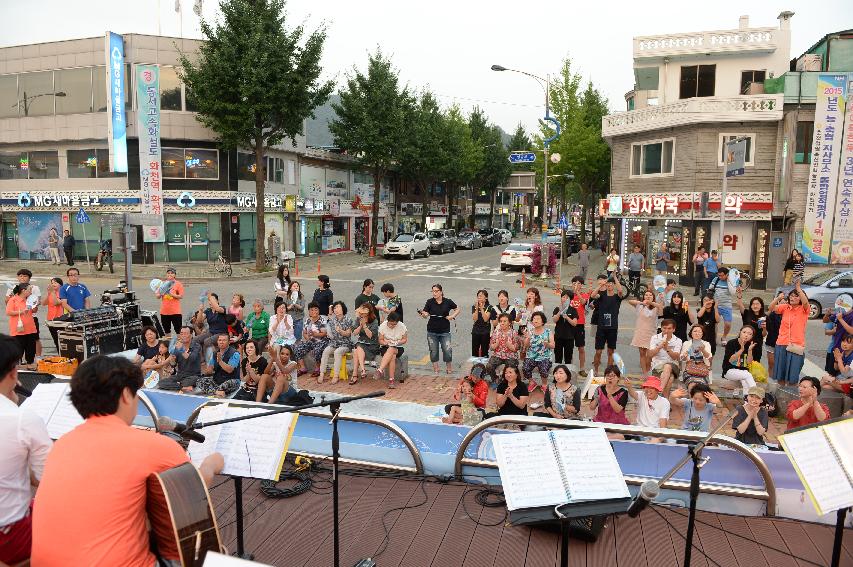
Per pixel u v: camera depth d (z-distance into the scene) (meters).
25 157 31.67
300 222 38.56
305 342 11.85
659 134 26.39
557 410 8.25
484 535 4.77
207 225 31.48
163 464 2.53
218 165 31.14
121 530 2.40
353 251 44.72
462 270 30.97
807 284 18.69
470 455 5.86
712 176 24.42
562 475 3.79
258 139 28.27
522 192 90.50
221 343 10.42
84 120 30.25
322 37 28.11
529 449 3.90
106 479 2.40
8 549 2.93
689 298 21.70
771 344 10.61
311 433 6.34
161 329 13.58
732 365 10.18
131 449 2.46
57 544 2.40
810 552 4.60
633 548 4.62
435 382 11.49
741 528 4.93
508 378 8.29
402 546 4.62
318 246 40.97
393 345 11.30
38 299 11.72
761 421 7.45
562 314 11.61
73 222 31.38
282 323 11.90
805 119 23.42
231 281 25.91
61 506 2.40
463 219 67.94
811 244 23.61
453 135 51.09
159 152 29.48
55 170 31.38
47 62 30.36
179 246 31.05
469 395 8.48
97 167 30.86
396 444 6.02
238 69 26.73
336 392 10.76
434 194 60.62
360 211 45.41
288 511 5.15
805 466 3.68
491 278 27.34
